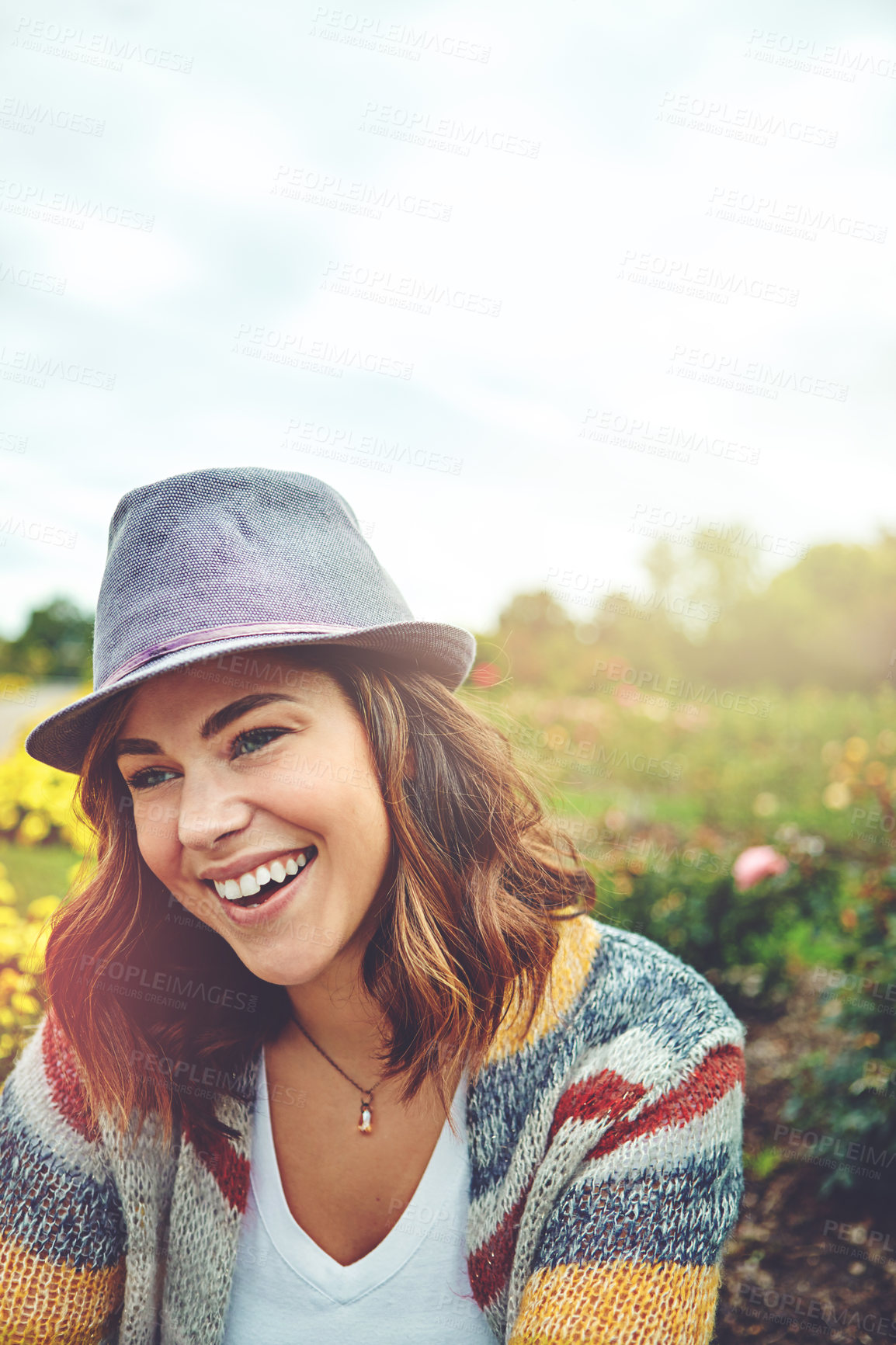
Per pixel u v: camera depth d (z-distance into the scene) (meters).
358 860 1.18
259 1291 1.27
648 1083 1.17
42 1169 1.26
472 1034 1.24
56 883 3.61
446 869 1.26
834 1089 2.55
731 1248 2.33
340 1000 1.28
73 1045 1.30
